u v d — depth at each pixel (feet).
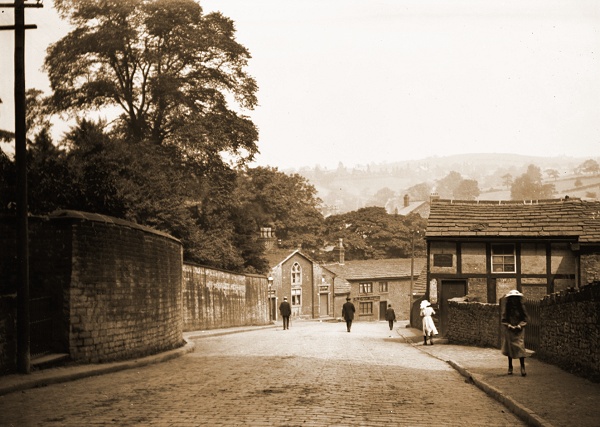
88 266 52.29
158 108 139.85
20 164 45.98
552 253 110.01
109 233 55.88
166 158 129.59
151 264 65.92
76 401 36.83
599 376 43.42
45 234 50.83
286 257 259.19
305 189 332.60
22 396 38.55
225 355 68.90
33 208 67.82
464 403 38.37
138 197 95.76
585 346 46.93
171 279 73.72
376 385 44.62
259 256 189.37
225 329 135.54
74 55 130.82
